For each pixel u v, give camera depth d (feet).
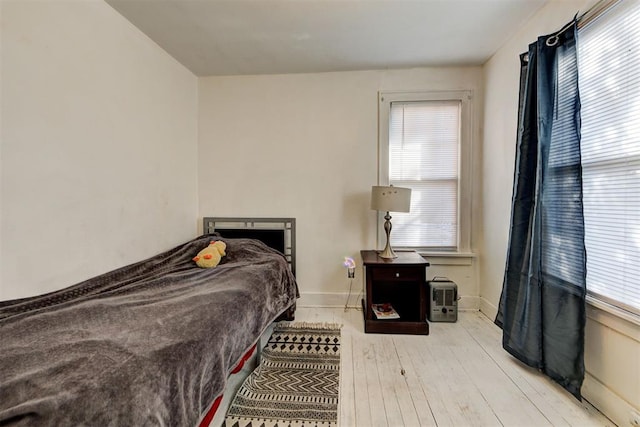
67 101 5.38
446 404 5.32
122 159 6.75
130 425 2.72
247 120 10.10
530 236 6.40
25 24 4.66
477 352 7.11
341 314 9.41
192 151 9.88
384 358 6.85
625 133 4.66
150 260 7.30
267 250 8.75
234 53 8.50
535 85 6.31
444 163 9.79
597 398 5.08
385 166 9.76
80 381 2.82
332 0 6.16
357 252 9.99
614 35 4.82
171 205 8.73
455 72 9.50
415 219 9.91
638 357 4.41
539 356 5.98
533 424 4.83
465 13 6.63
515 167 6.93
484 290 9.34
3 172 4.42
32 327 3.84
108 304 4.64
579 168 5.18
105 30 6.20
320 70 9.68
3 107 4.40
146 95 7.58
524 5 6.36
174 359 3.39
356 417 5.03
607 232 4.99
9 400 2.62
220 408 5.30
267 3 6.23
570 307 5.32
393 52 8.48
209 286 5.83
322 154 9.96
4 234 4.44
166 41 7.81
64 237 5.35
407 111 9.82
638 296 4.47
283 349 7.25
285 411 5.17
